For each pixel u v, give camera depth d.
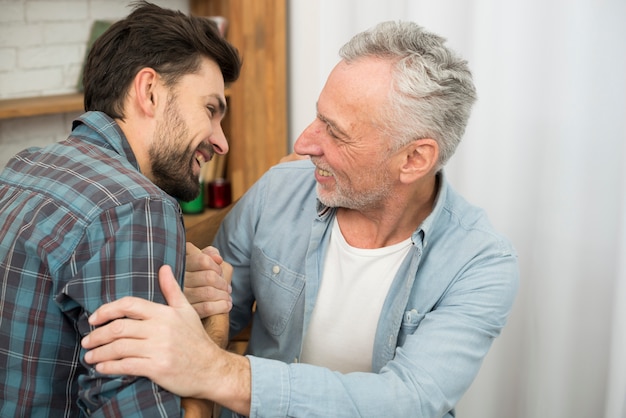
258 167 2.52
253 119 2.47
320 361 1.42
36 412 1.03
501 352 2.21
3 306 1.02
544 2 1.98
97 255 0.97
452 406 1.23
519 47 2.03
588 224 2.04
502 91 2.08
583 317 2.09
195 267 1.29
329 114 1.22
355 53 1.23
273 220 1.46
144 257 1.00
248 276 1.52
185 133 1.21
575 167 2.02
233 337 1.70
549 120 2.04
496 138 2.12
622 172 1.89
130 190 1.03
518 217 2.13
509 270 1.31
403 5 2.27
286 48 2.53
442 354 1.20
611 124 1.96
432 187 1.34
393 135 1.21
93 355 0.96
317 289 1.39
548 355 2.15
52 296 1.00
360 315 1.38
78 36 2.19
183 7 2.47
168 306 0.99
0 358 1.02
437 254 1.33
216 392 1.03
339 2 2.37
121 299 0.96
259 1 2.36
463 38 2.14
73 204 1.02
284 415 1.08
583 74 1.96
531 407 2.20
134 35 1.18
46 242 1.00
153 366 0.96
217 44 1.24
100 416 0.95
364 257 1.37
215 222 1.69
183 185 1.26
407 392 1.14
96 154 1.12
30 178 1.10
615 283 1.95
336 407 1.10
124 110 1.19
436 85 1.19
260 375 1.07
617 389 1.91
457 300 1.28
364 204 1.30
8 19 2.00
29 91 2.09
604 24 1.91
